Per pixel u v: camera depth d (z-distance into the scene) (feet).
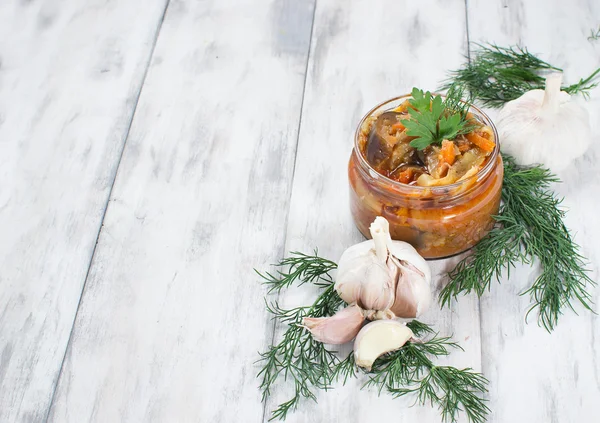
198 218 2.28
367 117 2.10
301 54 2.56
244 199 2.30
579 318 2.07
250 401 2.03
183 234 2.26
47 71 2.58
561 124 2.21
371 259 2.01
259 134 2.41
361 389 2.02
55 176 2.38
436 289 2.12
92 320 2.16
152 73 2.56
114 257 2.24
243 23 2.64
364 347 1.98
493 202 2.06
